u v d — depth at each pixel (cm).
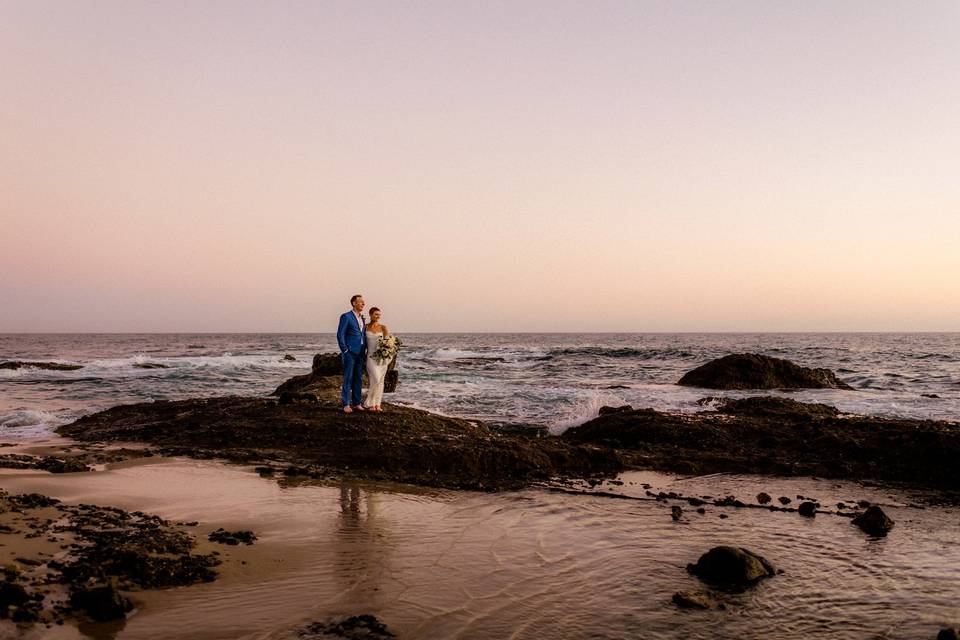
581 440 1262
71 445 1152
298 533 626
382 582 498
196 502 739
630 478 935
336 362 2194
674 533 655
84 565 495
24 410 1712
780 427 1191
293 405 1335
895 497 832
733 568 520
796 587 509
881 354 4775
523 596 478
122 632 396
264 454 1024
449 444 1023
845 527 688
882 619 449
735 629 430
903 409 1616
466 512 725
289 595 467
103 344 9406
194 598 456
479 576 518
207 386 2502
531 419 1548
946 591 502
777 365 2395
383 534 629
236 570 517
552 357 4550
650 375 3000
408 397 1919
